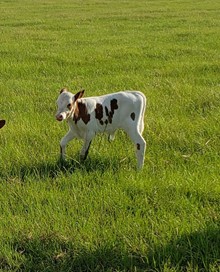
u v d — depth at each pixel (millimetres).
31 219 5598
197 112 9477
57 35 21281
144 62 15117
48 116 9273
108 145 7723
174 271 4688
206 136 8203
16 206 5906
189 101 10055
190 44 18703
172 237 5164
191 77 12891
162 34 21281
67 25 24984
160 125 8531
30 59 15680
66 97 6594
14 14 31859
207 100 10070
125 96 6961
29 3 41094
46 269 4793
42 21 27125
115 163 7145
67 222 5500
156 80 12211
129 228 5344
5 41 19547
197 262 4863
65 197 6066
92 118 6871
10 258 4922
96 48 17625
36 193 6152
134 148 7465
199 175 6707
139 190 6250
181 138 7988
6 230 5391
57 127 8500
